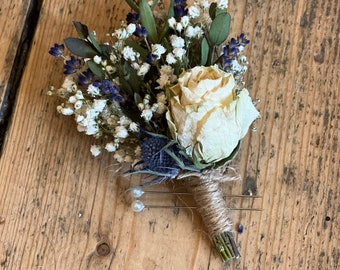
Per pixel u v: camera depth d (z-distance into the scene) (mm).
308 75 212
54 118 211
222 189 203
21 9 224
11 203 204
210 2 220
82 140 209
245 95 180
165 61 194
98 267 199
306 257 196
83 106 194
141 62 191
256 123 208
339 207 200
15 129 211
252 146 206
